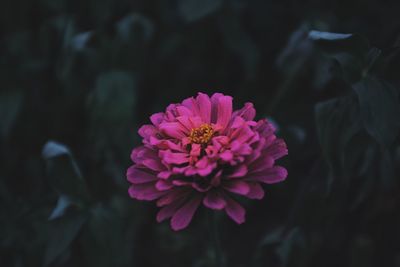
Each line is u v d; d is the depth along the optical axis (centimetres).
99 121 59
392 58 49
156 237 69
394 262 68
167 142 40
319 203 58
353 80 46
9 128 63
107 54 63
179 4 63
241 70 72
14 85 64
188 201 40
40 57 65
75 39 59
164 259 68
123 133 59
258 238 70
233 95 73
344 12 69
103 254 52
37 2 67
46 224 58
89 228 52
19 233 58
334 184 57
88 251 53
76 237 55
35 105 67
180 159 39
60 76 61
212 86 72
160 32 70
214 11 63
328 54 47
